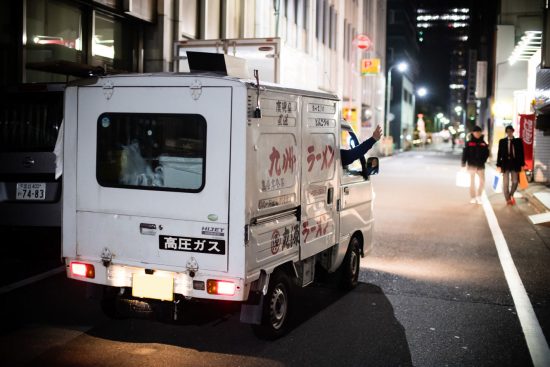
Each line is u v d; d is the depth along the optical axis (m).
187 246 4.89
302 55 12.39
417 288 7.53
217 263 4.81
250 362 4.97
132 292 5.10
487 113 60.19
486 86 57.88
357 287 7.54
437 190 20.48
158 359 4.98
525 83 41.28
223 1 18.52
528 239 11.15
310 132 5.81
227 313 6.26
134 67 15.03
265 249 5.06
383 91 61.44
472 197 16.73
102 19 13.69
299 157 5.59
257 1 20.80
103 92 5.12
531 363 5.11
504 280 8.02
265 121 4.96
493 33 53.38
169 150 4.93
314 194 5.96
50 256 7.86
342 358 5.11
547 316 6.46
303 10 28.28
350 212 7.07
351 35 42.31
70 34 12.53
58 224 7.74
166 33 15.32
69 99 5.25
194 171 4.85
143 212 5.03
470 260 9.25
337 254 6.71
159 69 15.28
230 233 4.76
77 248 5.30
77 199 5.27
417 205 16.11
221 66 5.09
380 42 59.06
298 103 5.52
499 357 5.24
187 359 5.00
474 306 6.79
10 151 7.80
